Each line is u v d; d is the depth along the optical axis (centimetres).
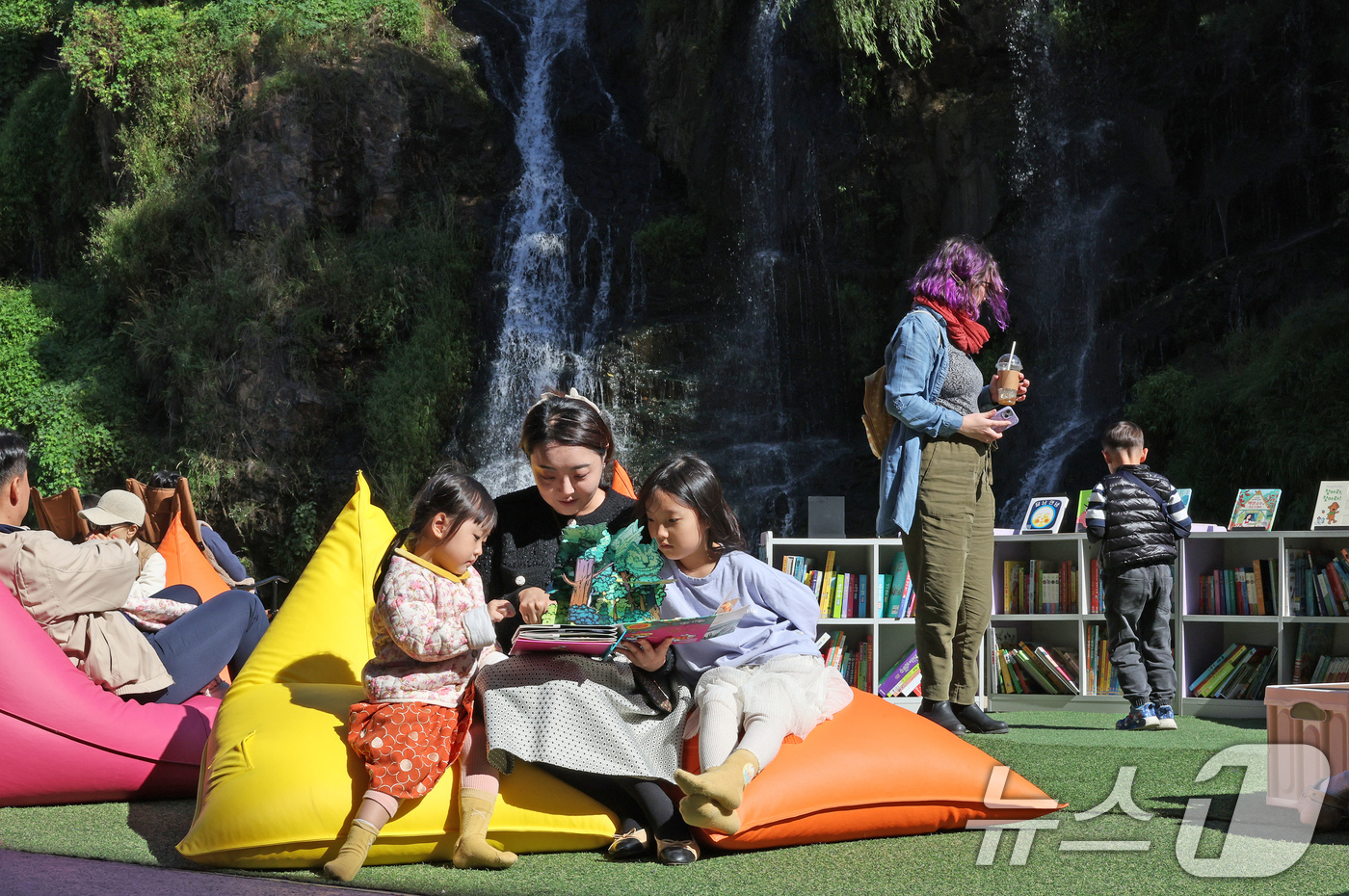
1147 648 544
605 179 2095
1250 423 1192
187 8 2066
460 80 2098
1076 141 1603
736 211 1930
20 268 2367
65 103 2273
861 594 646
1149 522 540
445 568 296
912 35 1608
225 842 277
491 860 275
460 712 292
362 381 1809
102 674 374
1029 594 657
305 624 368
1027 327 1591
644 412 1773
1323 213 1430
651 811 290
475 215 1973
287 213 1838
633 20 2300
